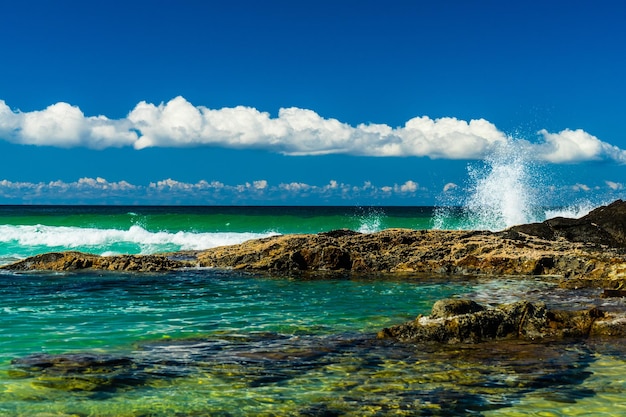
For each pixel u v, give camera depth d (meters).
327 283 17.95
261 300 14.95
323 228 42.41
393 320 12.45
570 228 23.89
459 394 7.64
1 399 7.36
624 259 18.84
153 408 7.12
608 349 9.80
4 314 12.92
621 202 24.69
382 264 21.00
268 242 23.67
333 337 10.83
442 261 20.88
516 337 10.67
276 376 8.42
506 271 19.84
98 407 7.12
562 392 7.71
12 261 24.81
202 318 12.63
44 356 9.36
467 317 10.63
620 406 7.20
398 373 8.55
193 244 31.09
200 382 8.12
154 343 10.34
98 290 16.47
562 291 15.63
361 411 7.05
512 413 6.99
